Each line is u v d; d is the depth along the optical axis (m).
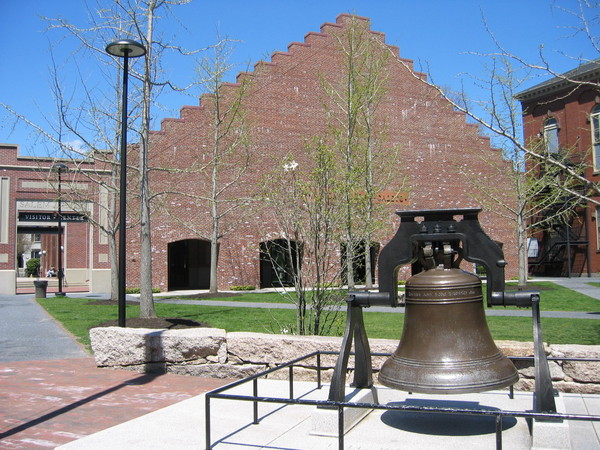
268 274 33.03
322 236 9.74
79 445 4.96
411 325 5.04
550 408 4.45
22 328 13.92
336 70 33.59
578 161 33.47
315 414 5.09
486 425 5.24
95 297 24.95
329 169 9.91
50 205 28.14
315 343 7.44
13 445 5.10
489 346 4.93
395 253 5.26
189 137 29.06
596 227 36.28
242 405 6.33
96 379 7.99
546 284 28.72
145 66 13.09
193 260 35.66
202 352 8.12
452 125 36.56
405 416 5.57
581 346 6.64
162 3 13.46
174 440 5.07
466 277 4.98
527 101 37.22
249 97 30.95
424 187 35.31
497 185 36.59
